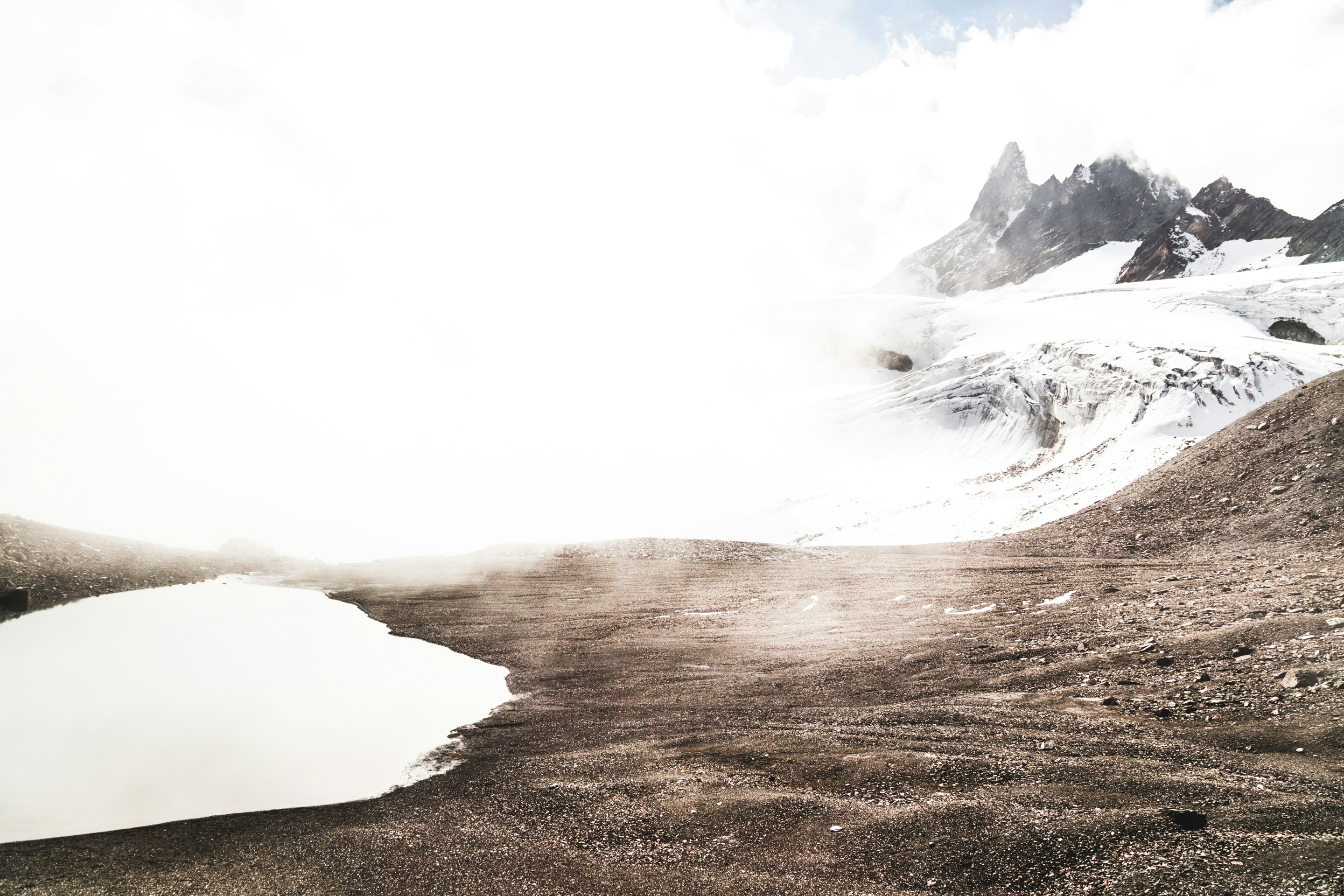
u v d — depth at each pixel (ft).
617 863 21.20
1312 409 95.61
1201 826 19.74
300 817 25.90
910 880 19.08
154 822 25.73
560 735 34.94
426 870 21.36
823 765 27.30
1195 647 35.14
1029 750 26.61
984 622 51.37
